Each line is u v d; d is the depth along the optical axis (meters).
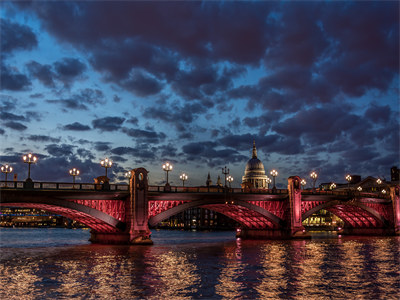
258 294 41.41
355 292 42.44
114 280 48.50
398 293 42.12
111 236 98.94
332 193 135.00
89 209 87.38
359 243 106.75
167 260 67.12
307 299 39.53
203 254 77.31
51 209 90.38
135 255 74.56
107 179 94.56
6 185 77.75
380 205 151.88
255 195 114.38
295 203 121.88
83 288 43.88
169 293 41.66
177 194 100.00
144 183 93.44
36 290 42.84
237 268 58.41
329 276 51.59
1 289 43.31
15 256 74.50
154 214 98.25
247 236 130.75
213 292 42.16
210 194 105.50
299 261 66.50
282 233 121.88
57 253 79.25
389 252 81.38
